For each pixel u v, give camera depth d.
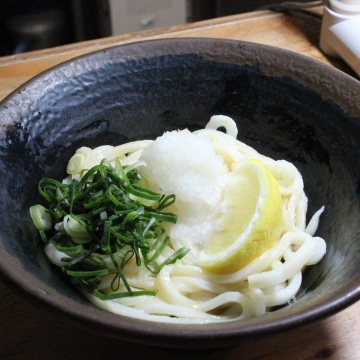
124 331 0.24
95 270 0.32
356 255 0.29
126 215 0.32
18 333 0.31
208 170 0.35
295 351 0.30
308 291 0.32
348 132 0.35
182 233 0.34
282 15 0.56
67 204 0.34
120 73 0.40
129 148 0.41
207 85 0.41
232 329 0.24
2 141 0.34
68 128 0.39
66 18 0.83
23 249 0.30
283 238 0.34
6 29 0.81
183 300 0.33
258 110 0.41
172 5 0.81
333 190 0.36
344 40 0.49
